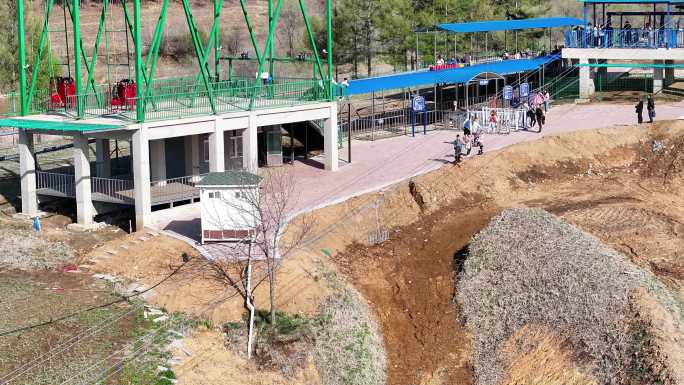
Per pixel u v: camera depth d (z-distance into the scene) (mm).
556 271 35875
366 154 54625
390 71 86312
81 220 43250
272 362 31219
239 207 37500
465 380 32719
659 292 34594
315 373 31328
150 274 36594
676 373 28984
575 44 70125
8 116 48156
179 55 98062
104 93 50688
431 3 81938
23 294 34344
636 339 31062
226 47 99375
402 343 34750
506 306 35406
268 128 52031
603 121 59469
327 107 50812
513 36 85500
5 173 53656
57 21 100375
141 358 30203
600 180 51125
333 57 79625
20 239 39969
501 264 37656
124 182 45031
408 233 42906
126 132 41812
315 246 39250
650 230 43500
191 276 35562
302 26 101062
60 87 49031
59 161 56219
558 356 32094
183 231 41000
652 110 56719
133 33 44094
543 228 39500
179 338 31797
